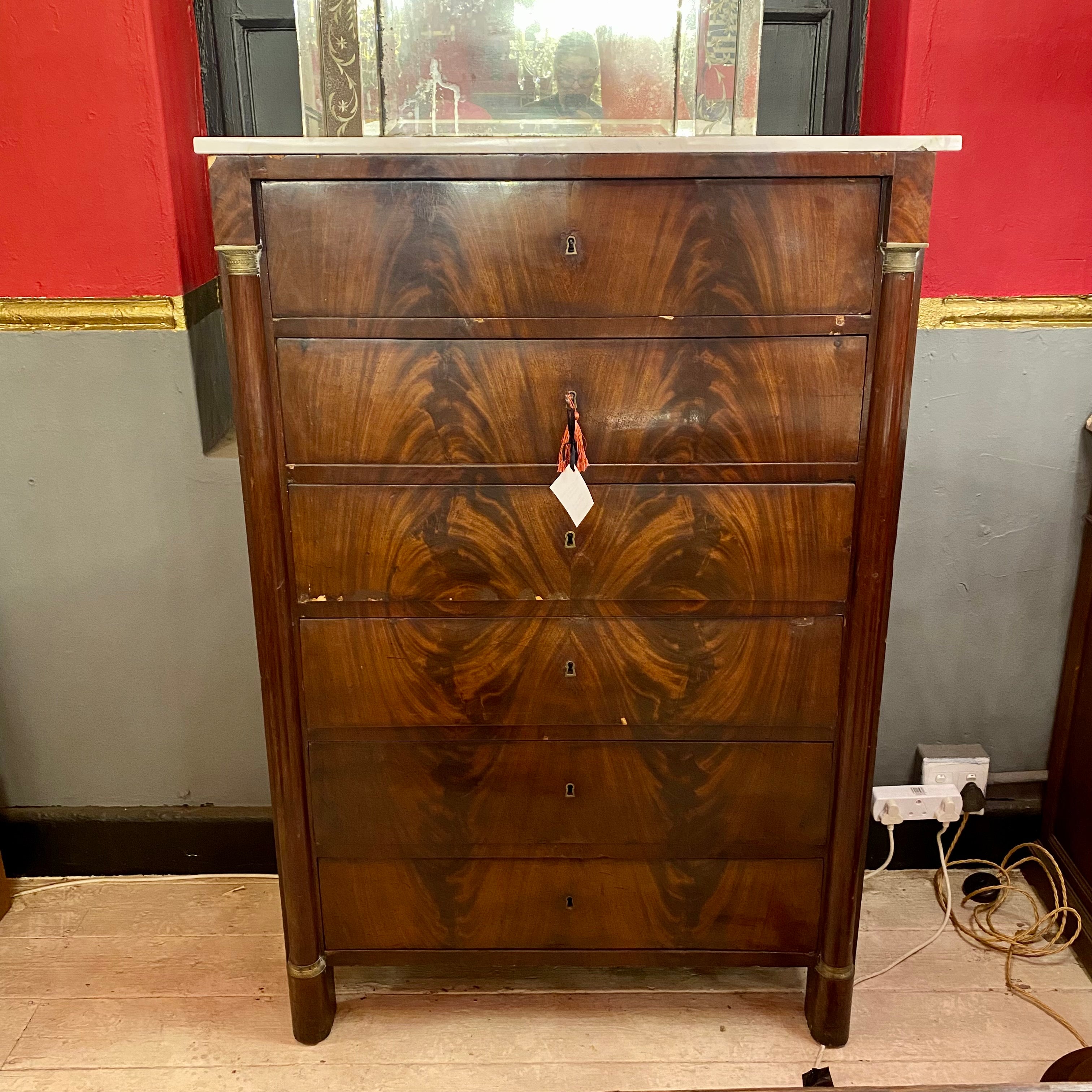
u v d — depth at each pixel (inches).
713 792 55.5
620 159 45.3
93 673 71.3
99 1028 61.6
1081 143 61.1
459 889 57.8
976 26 58.9
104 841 74.5
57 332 63.8
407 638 52.7
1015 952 67.2
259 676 71.2
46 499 67.2
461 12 51.1
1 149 60.3
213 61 67.8
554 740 54.6
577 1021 62.0
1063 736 71.3
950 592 70.2
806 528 50.8
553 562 51.3
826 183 45.9
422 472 49.9
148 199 61.3
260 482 49.7
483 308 47.4
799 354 48.2
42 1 57.9
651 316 47.6
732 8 51.5
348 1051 59.9
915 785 73.9
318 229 46.4
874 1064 58.9
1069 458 67.4
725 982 65.1
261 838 74.5
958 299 63.9
